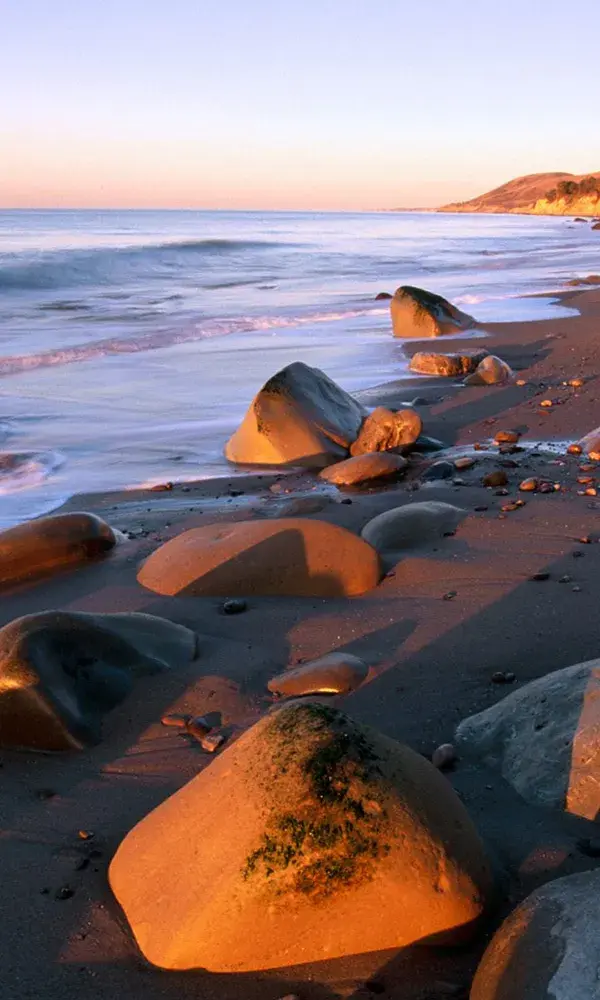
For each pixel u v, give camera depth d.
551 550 4.64
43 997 2.00
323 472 6.65
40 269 21.16
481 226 83.12
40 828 2.64
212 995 1.98
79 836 2.59
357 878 2.03
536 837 2.41
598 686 2.81
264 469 7.04
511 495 5.70
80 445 7.75
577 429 7.61
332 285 22.03
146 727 3.19
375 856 2.04
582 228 77.19
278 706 3.28
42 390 9.74
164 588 4.39
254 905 2.03
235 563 4.38
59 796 2.81
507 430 7.74
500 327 13.34
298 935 2.03
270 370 10.76
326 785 2.09
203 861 2.14
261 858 2.04
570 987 1.68
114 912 2.25
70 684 3.23
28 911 2.28
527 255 34.62
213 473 6.95
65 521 5.03
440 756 2.82
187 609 4.16
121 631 3.55
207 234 50.53
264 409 7.29
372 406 8.66
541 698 2.92
